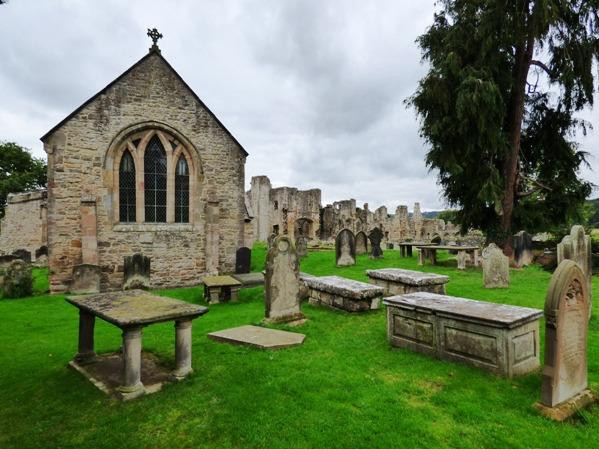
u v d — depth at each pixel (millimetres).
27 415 4293
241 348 6246
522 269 15031
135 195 14469
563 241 7242
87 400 4574
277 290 7781
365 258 19516
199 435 3715
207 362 5613
